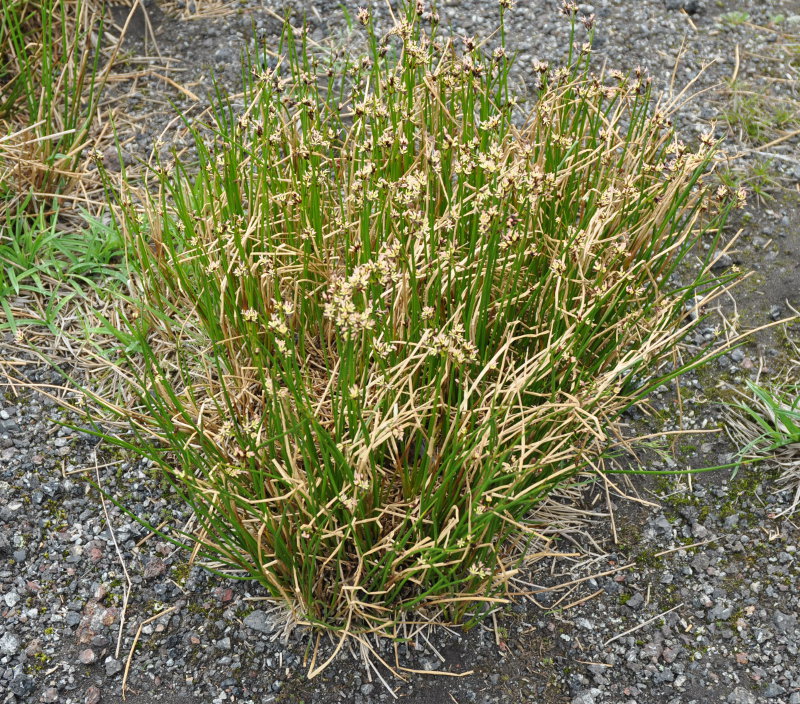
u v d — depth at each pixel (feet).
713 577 9.40
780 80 15.10
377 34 15.24
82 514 9.66
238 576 9.15
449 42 10.71
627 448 10.26
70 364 10.89
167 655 8.71
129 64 15.06
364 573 8.77
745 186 13.24
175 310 10.82
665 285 11.92
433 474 8.34
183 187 12.00
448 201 9.70
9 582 9.14
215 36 15.61
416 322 8.71
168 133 13.85
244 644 8.79
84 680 8.54
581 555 9.52
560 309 8.84
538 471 9.23
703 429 10.55
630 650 8.87
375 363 9.14
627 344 10.56
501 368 8.56
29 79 12.82
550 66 14.90
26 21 14.60
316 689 8.50
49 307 11.26
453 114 10.71
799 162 13.61
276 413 8.46
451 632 8.91
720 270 12.21
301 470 8.66
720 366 11.19
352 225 10.18
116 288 11.40
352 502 7.77
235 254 9.54
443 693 8.51
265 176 10.06
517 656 8.80
